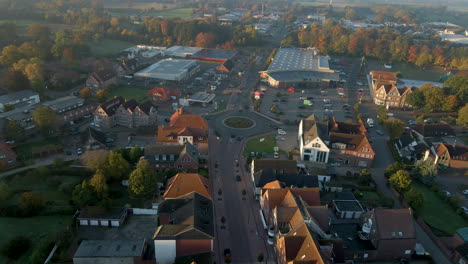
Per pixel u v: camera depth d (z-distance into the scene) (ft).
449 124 546.67
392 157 438.40
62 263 246.88
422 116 541.34
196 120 427.33
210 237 247.50
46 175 351.87
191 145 392.06
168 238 243.81
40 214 296.10
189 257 246.88
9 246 252.21
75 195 304.50
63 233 268.00
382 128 524.11
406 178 345.31
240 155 423.64
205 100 579.07
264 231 295.69
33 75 573.33
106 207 299.79
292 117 551.18
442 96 572.10
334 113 575.38
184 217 265.54
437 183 383.65
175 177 314.35
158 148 370.73
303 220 248.32
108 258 242.99
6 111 476.54
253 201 335.47
